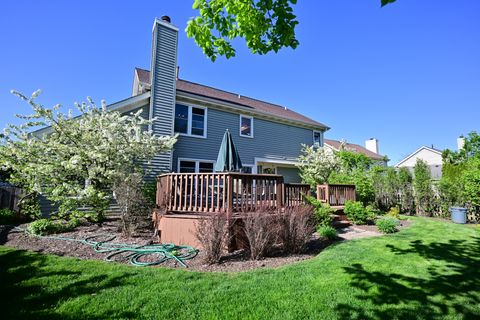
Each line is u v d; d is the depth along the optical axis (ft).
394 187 43.21
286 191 25.43
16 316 8.37
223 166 25.75
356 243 19.88
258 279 12.13
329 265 14.26
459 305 9.72
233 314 8.88
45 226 20.25
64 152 22.40
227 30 11.69
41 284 10.78
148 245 17.98
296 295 10.39
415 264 14.56
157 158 32.78
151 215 24.00
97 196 22.33
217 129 43.01
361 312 9.12
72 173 22.79
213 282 11.69
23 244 17.02
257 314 8.89
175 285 11.19
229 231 17.35
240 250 18.16
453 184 36.86
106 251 16.19
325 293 10.62
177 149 37.93
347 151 66.39
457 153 81.25
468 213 34.12
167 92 34.78
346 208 31.09
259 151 48.57
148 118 34.40
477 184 32.65
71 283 11.00
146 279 11.79
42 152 22.53
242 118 47.32
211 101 41.47
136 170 25.80
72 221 22.77
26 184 23.88
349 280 12.03
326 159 49.96
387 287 11.26
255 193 21.20
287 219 17.97
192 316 8.72
